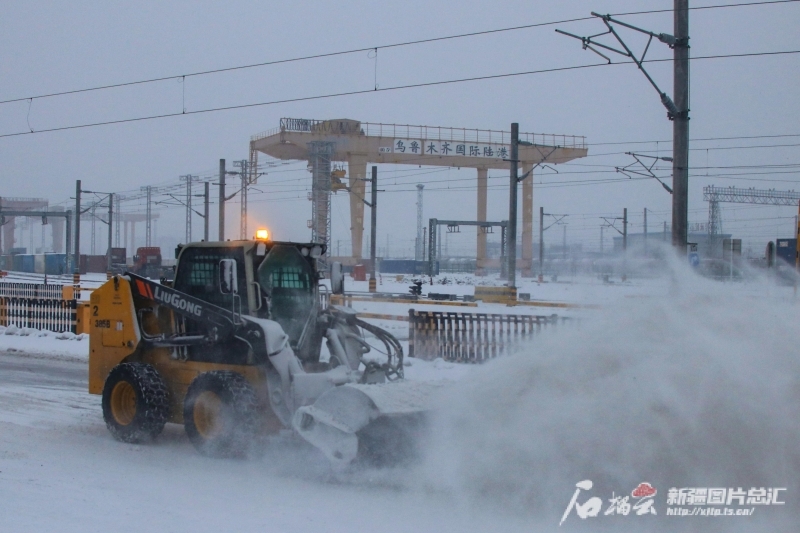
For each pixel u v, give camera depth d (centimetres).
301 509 643
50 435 923
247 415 777
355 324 907
